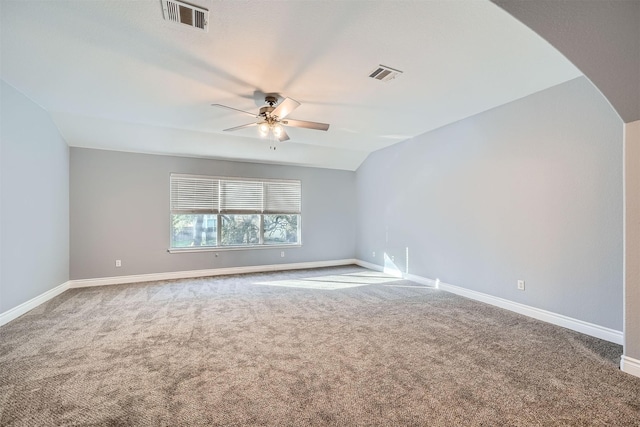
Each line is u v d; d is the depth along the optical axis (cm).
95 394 181
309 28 201
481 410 167
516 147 332
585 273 275
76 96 321
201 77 274
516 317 320
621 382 195
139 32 206
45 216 373
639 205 200
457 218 411
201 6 178
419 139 479
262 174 588
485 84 290
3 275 296
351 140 515
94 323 301
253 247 579
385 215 569
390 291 432
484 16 189
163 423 156
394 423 157
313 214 637
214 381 196
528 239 322
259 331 282
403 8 181
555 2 151
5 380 196
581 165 276
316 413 165
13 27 200
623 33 174
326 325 299
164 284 474
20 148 319
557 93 293
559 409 168
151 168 500
